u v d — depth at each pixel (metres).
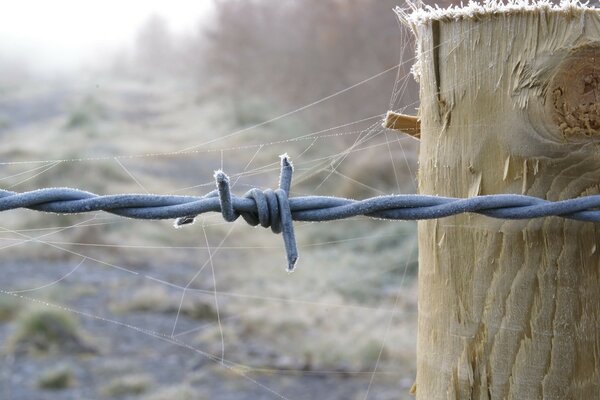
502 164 1.10
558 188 1.08
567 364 1.11
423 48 1.17
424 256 1.20
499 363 1.13
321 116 14.69
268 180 7.59
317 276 8.20
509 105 1.09
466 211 1.09
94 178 11.20
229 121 17.61
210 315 7.19
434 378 1.18
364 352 6.05
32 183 10.48
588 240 1.10
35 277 8.19
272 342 6.47
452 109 1.13
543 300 1.11
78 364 5.89
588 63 1.06
